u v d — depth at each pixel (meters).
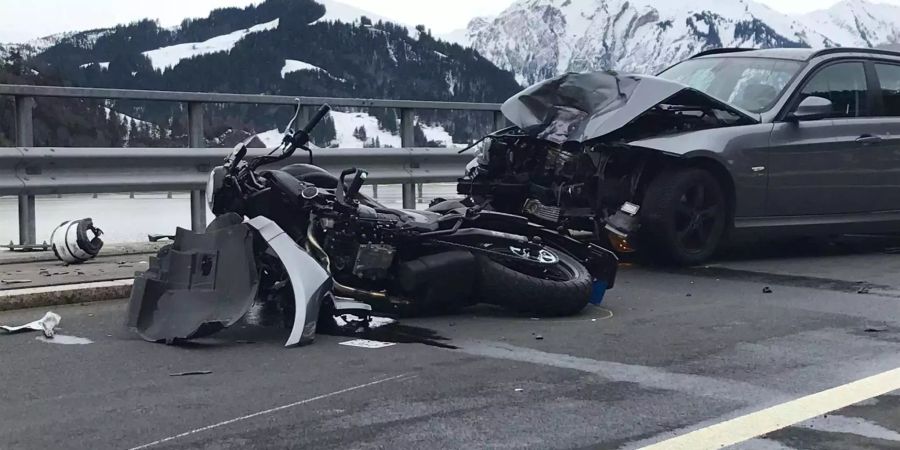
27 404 4.15
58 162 7.89
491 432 3.81
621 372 4.74
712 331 5.70
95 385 4.45
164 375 4.63
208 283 5.35
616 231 7.75
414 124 10.46
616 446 3.67
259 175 5.88
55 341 5.33
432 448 3.63
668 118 8.07
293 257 5.31
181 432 3.79
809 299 6.76
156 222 10.66
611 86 7.90
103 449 3.59
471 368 4.79
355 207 5.83
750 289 7.18
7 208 12.71
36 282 6.55
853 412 4.12
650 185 7.92
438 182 10.51
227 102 9.08
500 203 8.22
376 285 5.94
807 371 4.78
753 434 3.82
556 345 5.32
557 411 4.09
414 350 5.17
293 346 5.20
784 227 8.42
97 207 12.38
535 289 5.97
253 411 4.06
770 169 8.22
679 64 9.73
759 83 8.74
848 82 8.83
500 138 8.13
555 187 7.96
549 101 8.08
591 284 6.20
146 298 5.41
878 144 8.73
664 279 7.63
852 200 8.68
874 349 5.25
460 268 5.89
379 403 4.18
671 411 4.11
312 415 4.01
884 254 9.08
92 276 6.81
